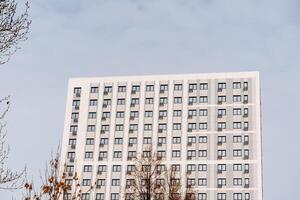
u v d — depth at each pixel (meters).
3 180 14.48
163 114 112.44
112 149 111.31
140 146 110.25
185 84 114.56
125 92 116.25
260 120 110.94
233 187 103.12
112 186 107.62
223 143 107.38
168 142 109.56
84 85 118.81
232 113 109.94
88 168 110.44
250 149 105.81
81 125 115.00
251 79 112.38
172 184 49.94
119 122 113.62
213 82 113.62
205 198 103.06
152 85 115.75
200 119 110.62
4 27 14.95
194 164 106.44
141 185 47.00
